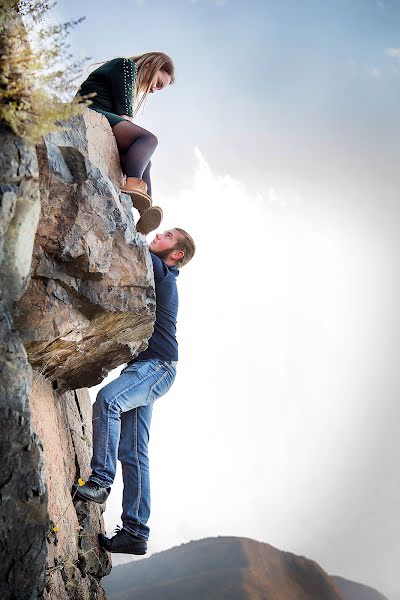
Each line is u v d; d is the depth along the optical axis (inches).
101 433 154.9
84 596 146.5
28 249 106.5
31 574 101.2
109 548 161.0
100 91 161.9
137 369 163.2
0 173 99.7
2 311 101.2
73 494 153.0
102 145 149.4
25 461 100.0
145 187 156.7
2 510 98.9
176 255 173.0
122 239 133.6
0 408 98.2
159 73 179.5
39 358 139.2
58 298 126.9
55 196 121.6
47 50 106.3
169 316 168.4
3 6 105.3
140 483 162.6
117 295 134.9
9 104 102.2
